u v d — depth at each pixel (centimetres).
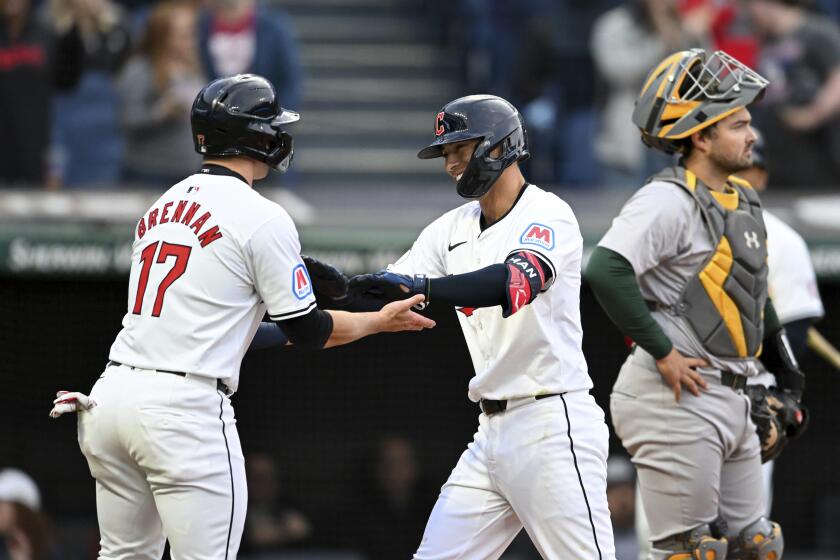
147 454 1320
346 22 4141
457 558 1491
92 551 2905
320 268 1401
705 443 1554
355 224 2573
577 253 1425
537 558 2767
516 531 1523
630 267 1522
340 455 3097
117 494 1375
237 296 1345
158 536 1405
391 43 4081
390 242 2541
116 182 3161
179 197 1370
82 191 2942
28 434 2902
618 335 2944
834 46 3186
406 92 3909
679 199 1535
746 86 1533
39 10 3078
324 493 3084
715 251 1540
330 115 3781
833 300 2836
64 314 2822
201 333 1327
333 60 3956
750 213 1570
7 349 2789
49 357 2831
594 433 1446
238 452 1360
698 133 1552
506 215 1439
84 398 1348
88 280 2827
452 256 1486
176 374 1324
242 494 1358
